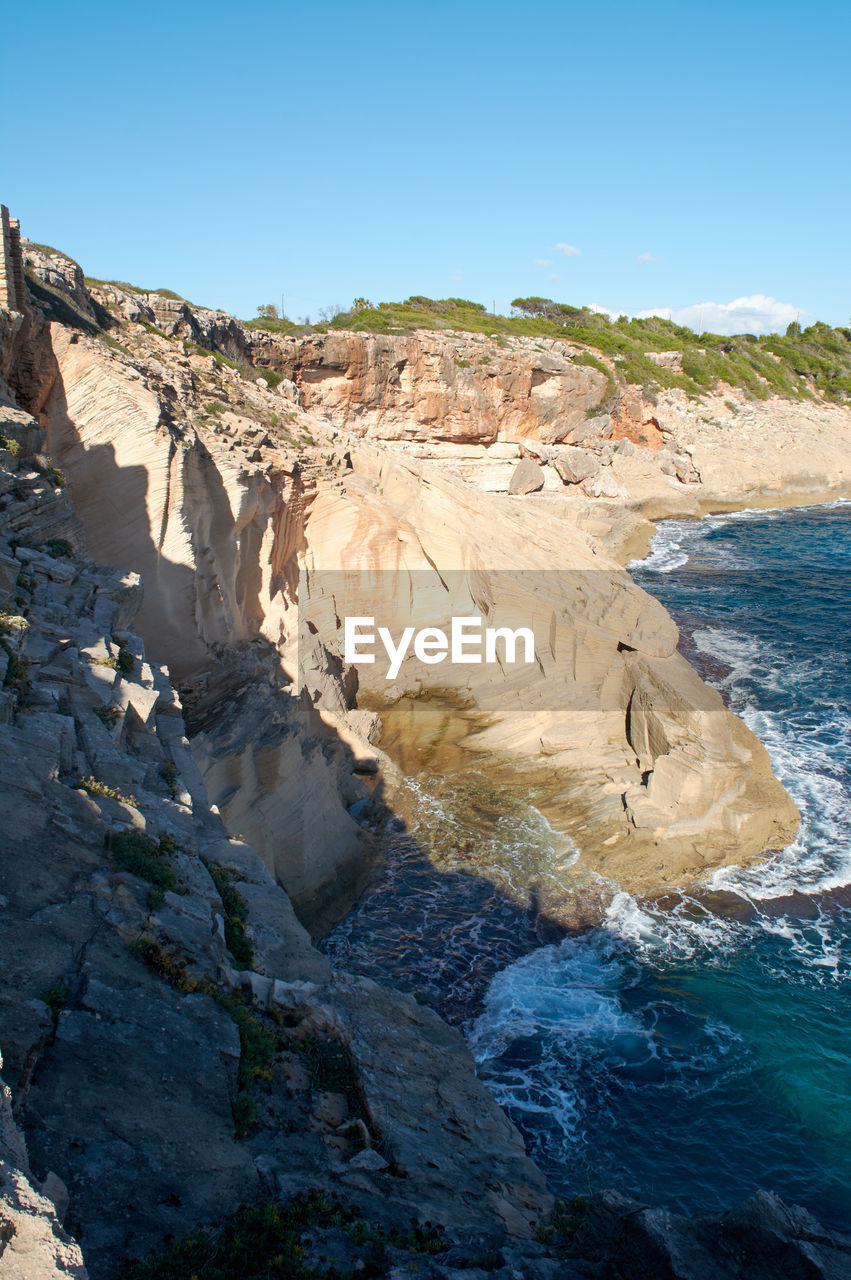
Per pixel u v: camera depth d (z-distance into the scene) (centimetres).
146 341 3447
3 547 1650
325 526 3597
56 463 2373
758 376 11494
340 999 1237
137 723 1450
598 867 2531
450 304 10725
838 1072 1877
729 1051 1931
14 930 896
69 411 2398
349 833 2559
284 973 1220
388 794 2881
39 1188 645
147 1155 769
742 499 9350
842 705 3688
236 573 2731
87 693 1360
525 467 7806
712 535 7794
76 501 2377
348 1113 1030
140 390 2433
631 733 3222
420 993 1560
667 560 6762
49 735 1148
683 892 2438
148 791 1274
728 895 2423
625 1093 1830
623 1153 1695
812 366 12231
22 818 1010
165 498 2364
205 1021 948
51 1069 789
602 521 7269
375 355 7162
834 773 3072
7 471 1755
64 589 1659
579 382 8400
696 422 10012
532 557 4034
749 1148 1706
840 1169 1664
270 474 3081
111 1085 807
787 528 8062
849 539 7444
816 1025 2000
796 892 2436
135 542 2367
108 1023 858
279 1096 978
